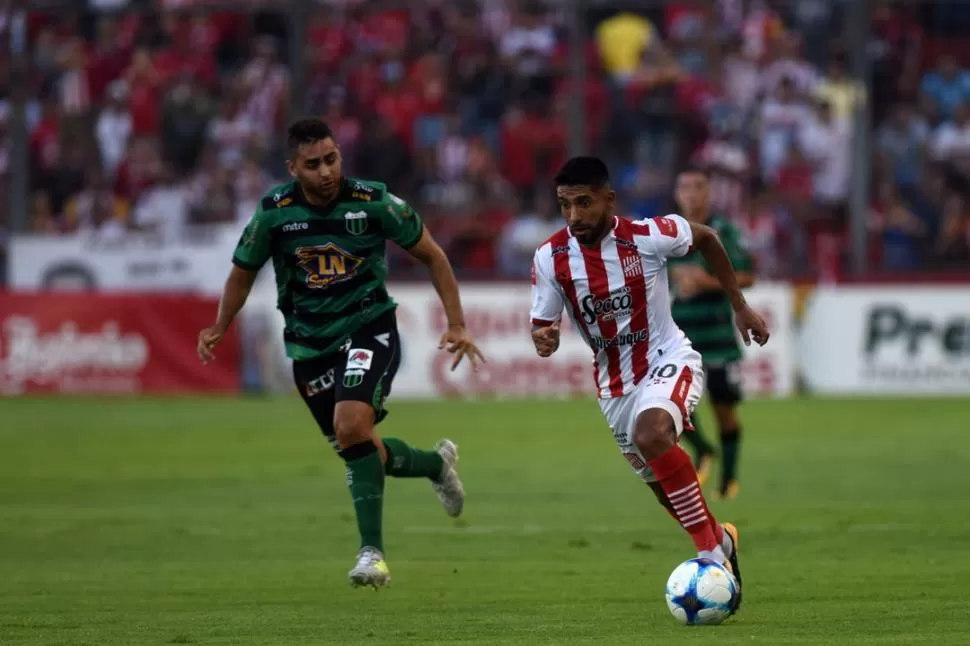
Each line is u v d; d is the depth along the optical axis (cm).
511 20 8319
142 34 8356
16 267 7281
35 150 7944
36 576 2777
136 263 7281
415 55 8256
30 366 7044
